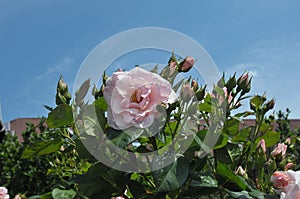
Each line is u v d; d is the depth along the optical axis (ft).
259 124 2.60
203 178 2.11
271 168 2.38
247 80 2.45
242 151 2.47
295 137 3.03
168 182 1.92
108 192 2.12
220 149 2.18
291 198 2.13
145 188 2.29
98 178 2.09
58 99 2.23
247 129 2.45
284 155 2.43
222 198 2.16
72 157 3.40
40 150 2.28
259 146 2.40
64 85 2.24
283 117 6.57
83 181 2.09
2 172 7.81
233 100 2.44
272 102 2.61
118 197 2.29
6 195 3.93
